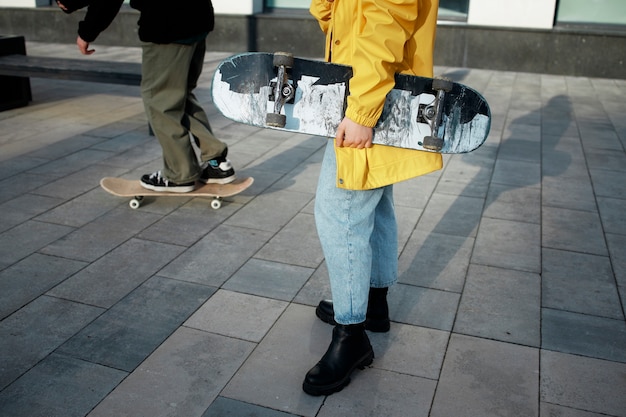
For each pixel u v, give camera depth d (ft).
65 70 17.97
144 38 11.10
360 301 7.15
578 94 24.22
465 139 6.89
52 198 12.83
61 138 17.12
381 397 7.12
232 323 8.54
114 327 8.39
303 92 6.81
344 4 6.48
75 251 10.54
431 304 9.11
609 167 15.47
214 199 12.42
